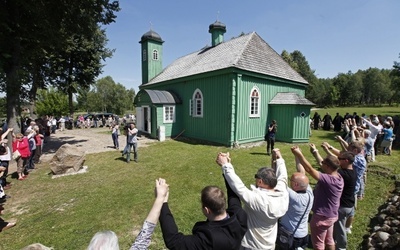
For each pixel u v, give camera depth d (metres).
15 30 10.67
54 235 4.48
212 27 19.08
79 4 11.64
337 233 3.46
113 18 13.34
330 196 3.08
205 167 9.12
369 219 4.74
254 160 10.10
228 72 13.18
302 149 12.79
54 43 12.38
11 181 7.71
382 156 10.22
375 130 8.98
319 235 3.18
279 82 16.44
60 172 8.41
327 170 3.21
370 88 92.81
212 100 14.70
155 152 12.19
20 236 4.51
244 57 14.21
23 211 5.60
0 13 9.80
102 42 27.64
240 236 1.94
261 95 15.12
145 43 23.56
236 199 2.36
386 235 3.78
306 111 14.77
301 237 2.90
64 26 12.55
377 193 6.07
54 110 38.28
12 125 10.67
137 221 4.97
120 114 77.75
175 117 17.41
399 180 6.78
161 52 24.17
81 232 4.57
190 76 15.98
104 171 8.79
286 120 14.98
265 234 2.29
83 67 27.23
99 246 1.71
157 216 1.97
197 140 15.95
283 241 2.95
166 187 2.18
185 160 10.34
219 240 1.77
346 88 89.31
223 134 14.02
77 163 8.71
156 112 16.52
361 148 4.49
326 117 22.36
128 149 10.05
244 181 7.46
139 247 1.82
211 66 15.15
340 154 3.55
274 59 17.03
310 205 2.93
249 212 2.34
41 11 10.89
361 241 4.01
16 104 10.96
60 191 6.81
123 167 9.32
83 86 29.08
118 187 7.04
